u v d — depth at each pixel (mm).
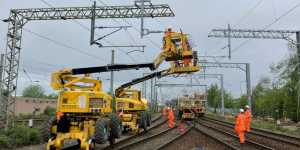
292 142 13383
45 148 11102
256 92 50375
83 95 9805
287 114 33906
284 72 35500
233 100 76562
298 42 23141
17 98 37469
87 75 10820
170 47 14984
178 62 15844
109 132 10867
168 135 16453
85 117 10070
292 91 34094
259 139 14891
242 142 12297
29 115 34625
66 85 9812
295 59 34438
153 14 17234
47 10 17281
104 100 10125
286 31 23312
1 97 15789
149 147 11516
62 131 9234
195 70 15172
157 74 17219
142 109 19188
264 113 47938
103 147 10789
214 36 23828
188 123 26656
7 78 16234
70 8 17281
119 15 17297
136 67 12930
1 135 11914
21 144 12016
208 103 73812
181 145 12172
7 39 16406
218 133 17969
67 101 9820
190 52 14789
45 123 9508
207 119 35688
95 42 16875
